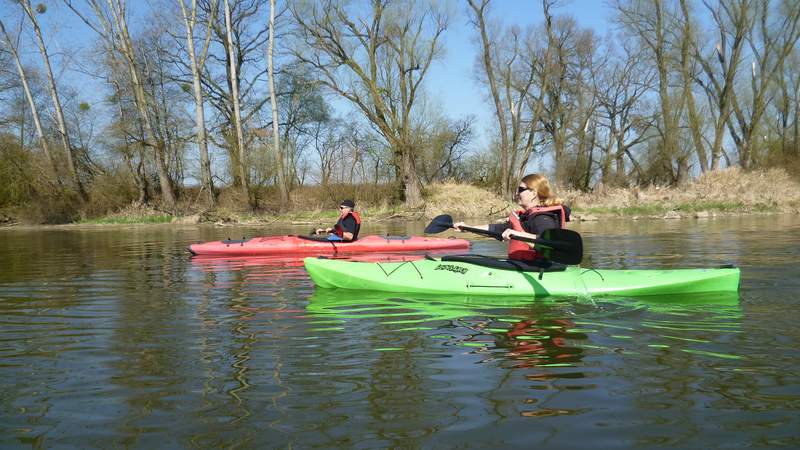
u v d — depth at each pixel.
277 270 8.27
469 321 4.82
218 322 4.90
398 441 2.61
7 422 2.88
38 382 3.44
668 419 2.80
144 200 25.83
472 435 2.66
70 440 2.67
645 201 24.94
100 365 3.75
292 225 21.22
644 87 34.41
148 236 16.12
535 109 33.28
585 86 34.09
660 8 30.03
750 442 2.55
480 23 28.09
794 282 6.34
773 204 23.55
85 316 5.20
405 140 26.09
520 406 2.97
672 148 31.23
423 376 3.44
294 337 4.37
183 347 4.14
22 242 14.41
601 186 27.78
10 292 6.50
